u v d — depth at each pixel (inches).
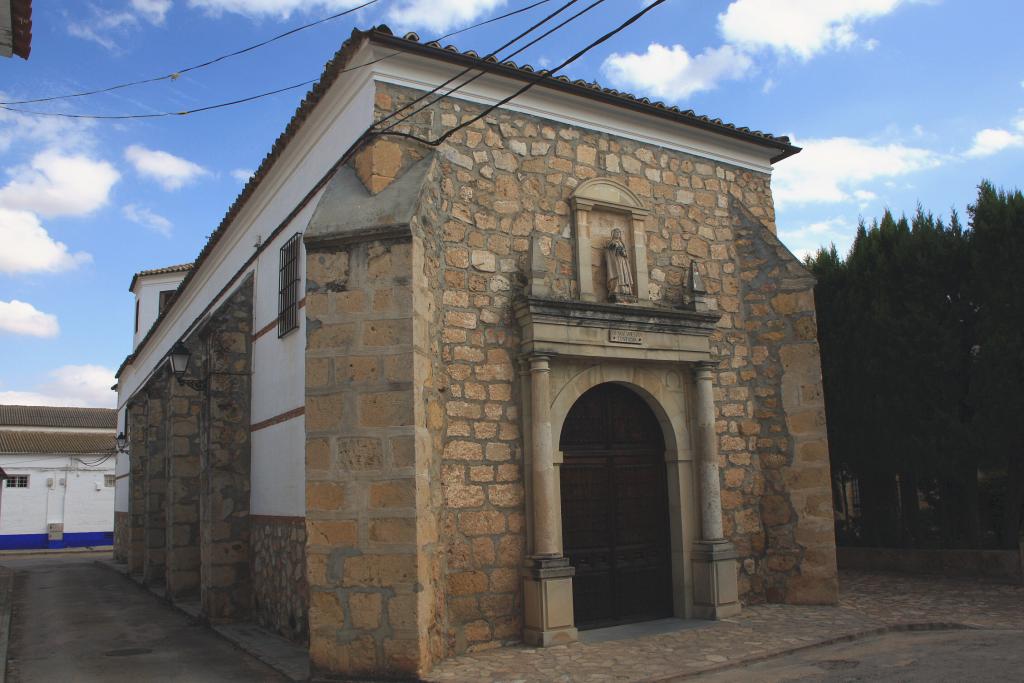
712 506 380.2
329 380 291.0
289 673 303.3
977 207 474.3
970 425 460.8
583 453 369.7
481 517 327.3
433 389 311.6
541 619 319.9
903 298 500.7
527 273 355.6
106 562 971.3
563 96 380.2
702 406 388.2
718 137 434.0
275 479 416.2
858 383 517.7
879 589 442.9
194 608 500.1
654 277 398.9
